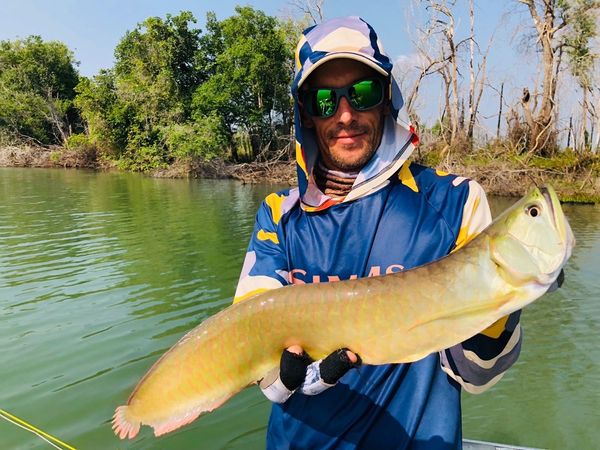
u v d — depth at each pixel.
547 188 1.59
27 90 52.91
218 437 4.75
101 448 4.56
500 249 1.62
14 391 5.49
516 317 1.86
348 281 1.82
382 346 1.76
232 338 1.89
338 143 2.10
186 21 39.09
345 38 2.04
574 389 5.62
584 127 24.11
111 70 42.66
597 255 11.40
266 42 33.97
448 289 1.68
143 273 9.95
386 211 2.04
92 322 7.40
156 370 2.01
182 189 26.19
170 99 38.97
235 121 36.25
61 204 20.12
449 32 26.16
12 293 8.73
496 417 5.15
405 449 1.95
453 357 1.97
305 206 2.12
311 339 1.82
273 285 2.08
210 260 10.95
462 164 23.14
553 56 26.12
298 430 2.03
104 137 41.31
